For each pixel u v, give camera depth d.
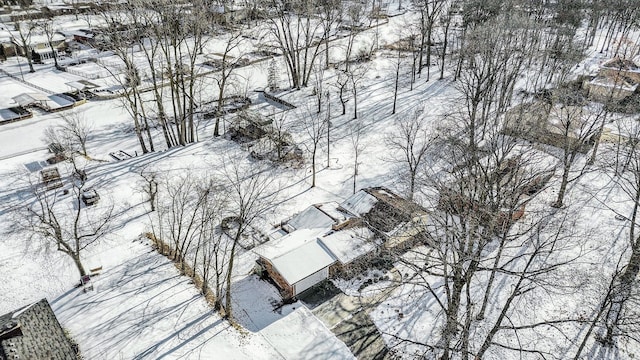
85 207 46.19
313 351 32.97
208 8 100.25
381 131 63.09
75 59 91.19
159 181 50.19
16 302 36.00
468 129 46.53
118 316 34.91
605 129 59.31
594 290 36.56
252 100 75.50
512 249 41.28
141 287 37.78
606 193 48.91
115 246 41.97
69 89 76.94
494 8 79.56
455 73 80.06
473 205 30.41
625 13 105.19
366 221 42.47
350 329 35.12
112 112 70.69
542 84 72.75
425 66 87.19
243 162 55.28
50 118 67.88
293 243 40.97
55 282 38.06
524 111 50.69
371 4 137.88
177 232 43.97
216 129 61.88
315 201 49.22
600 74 74.50
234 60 88.56
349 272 40.00
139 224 44.69
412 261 40.94
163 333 33.69
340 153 58.50
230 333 34.06
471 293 37.38
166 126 62.06
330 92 76.31
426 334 34.56
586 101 62.72
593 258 40.00
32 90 76.88
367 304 37.44
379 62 91.25
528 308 35.81
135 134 65.19
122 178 51.06
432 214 33.22
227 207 45.00
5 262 39.31
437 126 56.94
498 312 35.62
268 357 32.38
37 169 53.22
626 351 32.62
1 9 112.44
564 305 36.03
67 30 106.75
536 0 105.06
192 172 52.44
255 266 40.97
